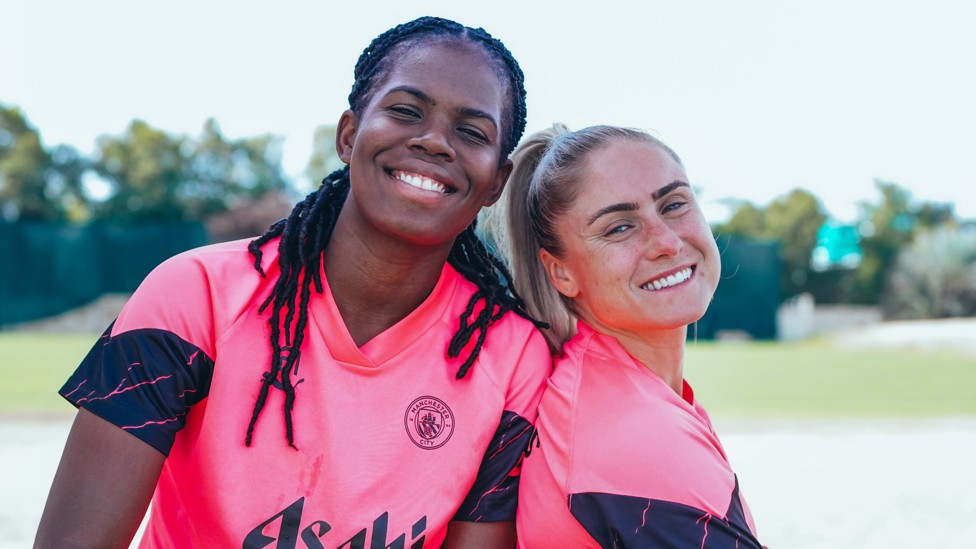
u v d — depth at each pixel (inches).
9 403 346.3
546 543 69.0
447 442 68.2
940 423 335.9
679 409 71.2
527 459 72.3
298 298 68.1
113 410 60.9
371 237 68.1
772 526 180.9
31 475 211.0
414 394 68.4
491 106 69.9
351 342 67.0
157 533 68.4
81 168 1427.2
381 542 64.4
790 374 565.9
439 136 66.7
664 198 76.4
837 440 291.9
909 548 164.6
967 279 1117.7
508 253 88.2
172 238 848.9
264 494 63.6
